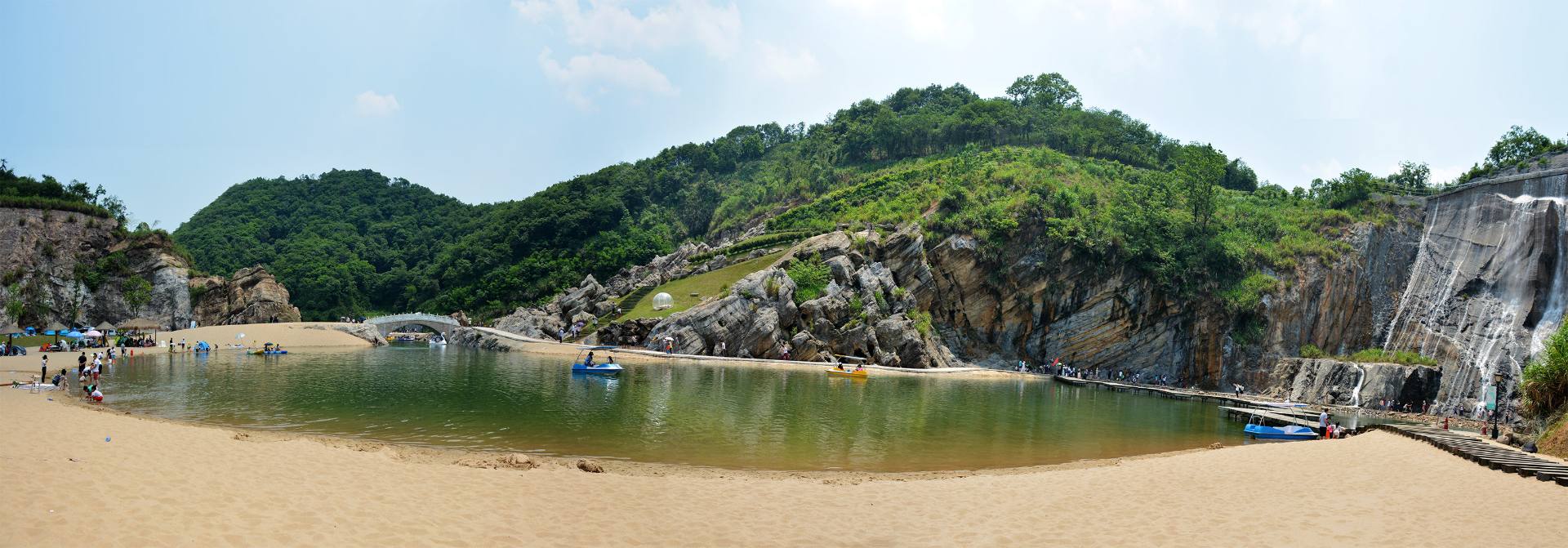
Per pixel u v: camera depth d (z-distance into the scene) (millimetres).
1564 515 21766
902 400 62562
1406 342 104562
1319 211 121688
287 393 51469
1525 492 25141
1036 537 19328
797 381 73875
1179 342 111375
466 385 59844
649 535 18562
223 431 33031
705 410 49844
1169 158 179625
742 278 106062
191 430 31422
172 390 50719
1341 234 115375
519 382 62750
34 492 16719
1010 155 154625
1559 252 91438
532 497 21438
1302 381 94188
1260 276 110125
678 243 179125
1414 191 126625
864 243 114812
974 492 25484
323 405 46188
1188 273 111688
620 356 90438
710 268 130000
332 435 36000
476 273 172125
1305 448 37062
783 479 30109
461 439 36719
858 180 169625
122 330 98500
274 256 193750
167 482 18891
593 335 103500
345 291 180500
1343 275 110500
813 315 99938
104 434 25656
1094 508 22781
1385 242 113938
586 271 159250
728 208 179750
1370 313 110750
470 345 112812
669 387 62594
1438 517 21297
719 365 86312
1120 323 113688
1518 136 125812
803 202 166625
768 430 43344
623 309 116375
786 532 19531
